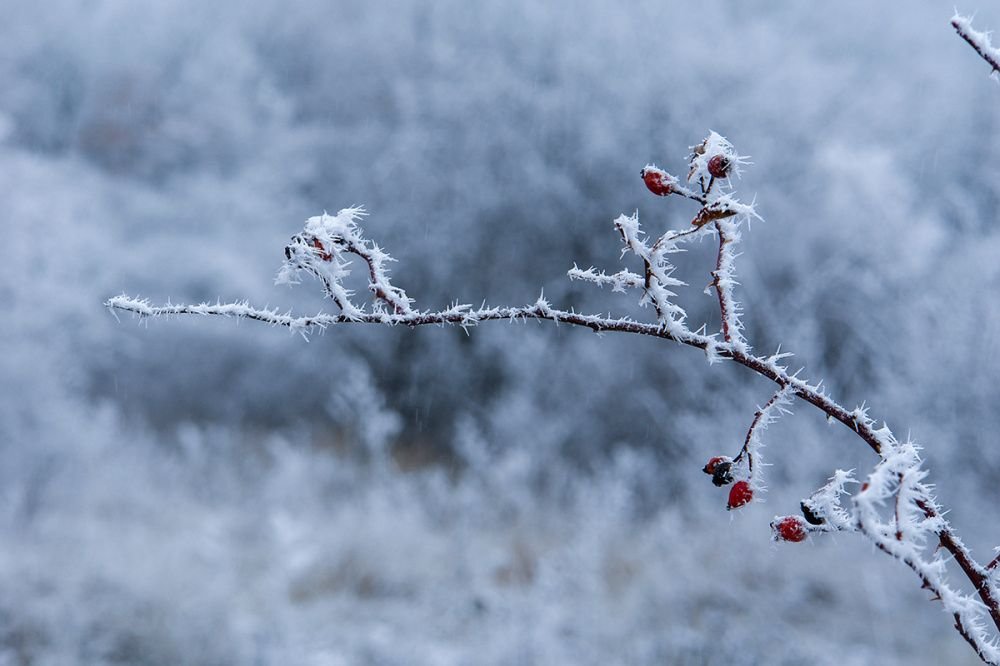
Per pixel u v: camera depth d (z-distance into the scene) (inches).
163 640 210.7
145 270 498.6
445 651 224.4
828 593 259.8
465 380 466.3
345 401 353.1
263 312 40.3
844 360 334.6
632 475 325.4
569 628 234.1
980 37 36.1
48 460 332.2
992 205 368.2
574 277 40.7
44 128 577.0
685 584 257.4
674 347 388.5
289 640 224.2
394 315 40.4
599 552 266.8
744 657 219.8
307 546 268.5
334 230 40.7
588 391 410.3
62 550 258.5
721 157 39.3
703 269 391.9
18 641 206.2
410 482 334.6
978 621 36.7
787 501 286.5
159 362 496.4
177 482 355.3
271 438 459.8
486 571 263.1
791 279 382.9
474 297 468.4
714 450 323.0
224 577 248.4
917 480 31.9
